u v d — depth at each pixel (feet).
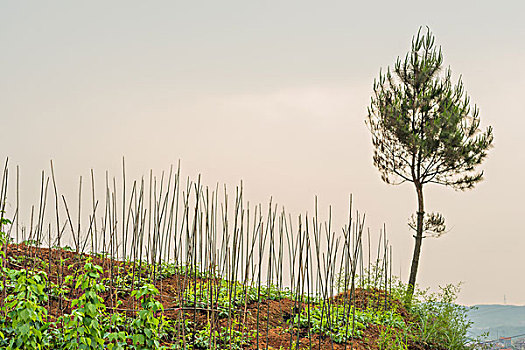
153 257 40.81
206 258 40.83
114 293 39.01
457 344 47.01
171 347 33.32
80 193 39.29
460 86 63.16
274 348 37.99
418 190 63.31
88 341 26.21
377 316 46.96
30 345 25.57
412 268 62.64
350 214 41.27
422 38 63.00
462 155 60.54
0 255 32.04
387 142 63.62
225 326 38.81
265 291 46.85
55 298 36.17
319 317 43.57
